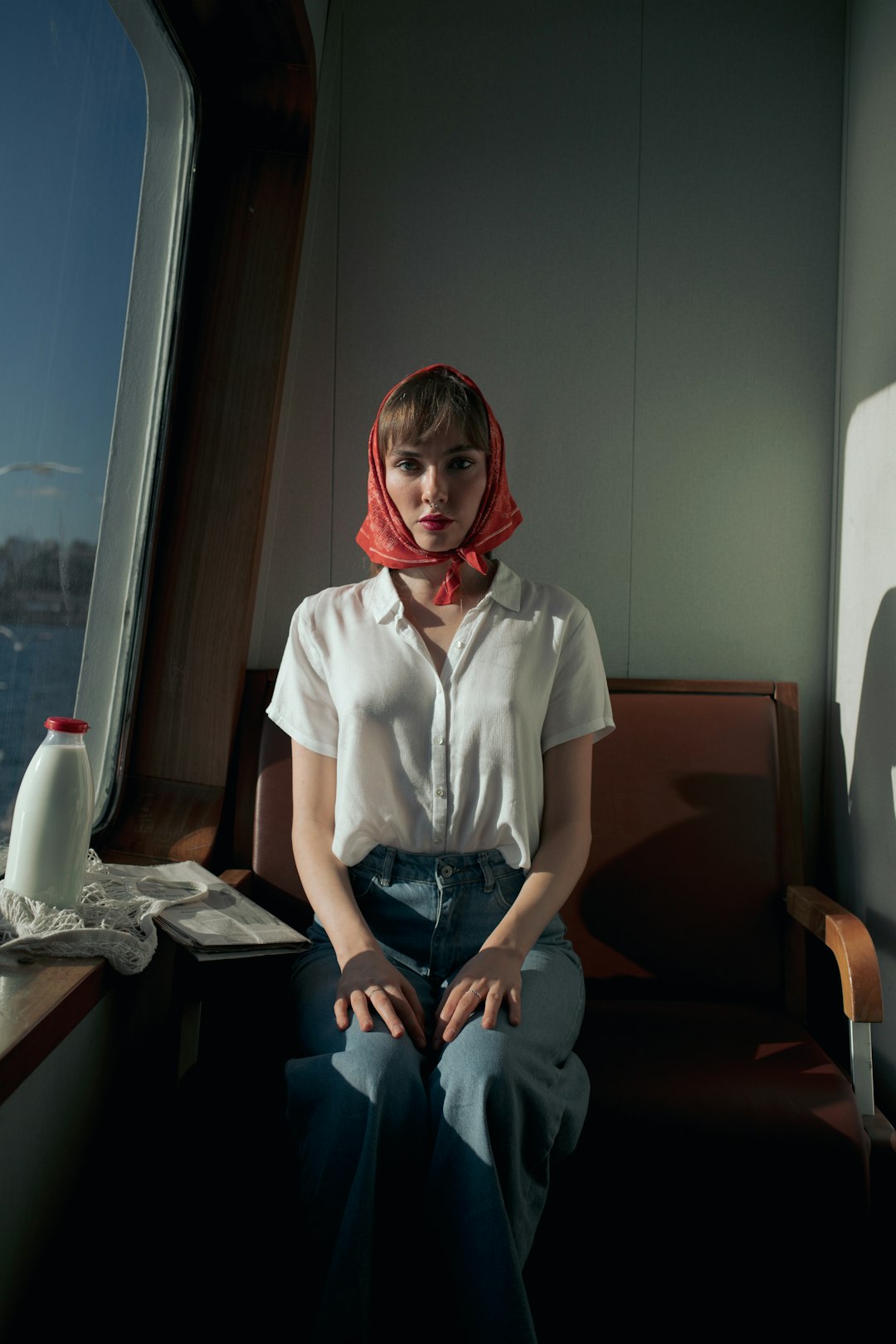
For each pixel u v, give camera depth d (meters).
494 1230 1.10
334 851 1.54
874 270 2.04
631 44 2.28
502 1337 1.06
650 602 2.26
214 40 1.89
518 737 1.52
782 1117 1.38
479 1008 1.32
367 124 2.28
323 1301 1.07
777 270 2.27
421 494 1.56
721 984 1.89
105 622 1.90
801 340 2.27
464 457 1.56
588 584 2.26
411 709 1.53
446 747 1.52
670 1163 1.37
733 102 2.28
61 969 1.25
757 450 2.26
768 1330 1.36
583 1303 1.37
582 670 1.62
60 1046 1.23
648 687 2.09
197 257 2.03
